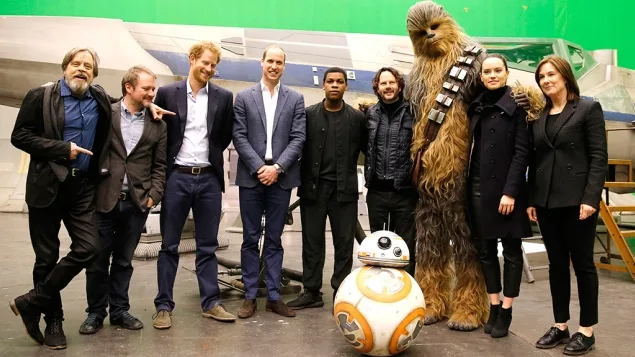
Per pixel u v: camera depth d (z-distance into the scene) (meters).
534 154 2.61
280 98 3.03
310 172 3.14
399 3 7.57
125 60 6.02
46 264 2.41
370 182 3.08
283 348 2.46
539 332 2.77
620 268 4.35
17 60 5.78
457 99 2.84
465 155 2.83
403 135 2.97
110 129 2.55
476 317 2.82
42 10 7.22
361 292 2.26
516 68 7.06
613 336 2.72
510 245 2.66
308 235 3.20
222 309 2.94
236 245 6.21
